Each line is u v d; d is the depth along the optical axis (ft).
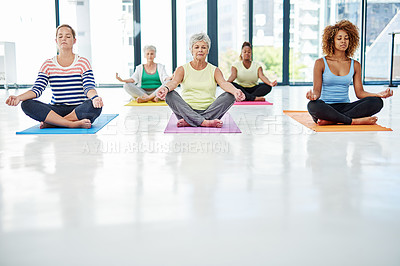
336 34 11.89
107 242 4.17
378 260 3.80
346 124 11.51
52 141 9.48
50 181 6.27
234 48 32.89
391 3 33.53
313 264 3.74
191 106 11.87
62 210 5.05
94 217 4.82
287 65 33.30
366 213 4.91
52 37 31.58
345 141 9.25
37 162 7.47
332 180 6.23
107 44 31.91
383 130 10.61
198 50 11.66
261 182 6.14
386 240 4.20
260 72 20.03
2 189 5.90
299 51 33.30
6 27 31.12
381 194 5.58
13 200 5.43
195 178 6.36
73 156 7.92
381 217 4.79
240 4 32.55
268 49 33.06
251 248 4.03
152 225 4.58
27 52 31.50
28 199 5.46
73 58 11.85
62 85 11.73
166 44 32.40
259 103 18.58
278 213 4.91
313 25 33.17
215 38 32.55
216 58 32.73
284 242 4.16
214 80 12.02
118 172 6.75
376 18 33.63
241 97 11.39
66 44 11.62
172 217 4.80
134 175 6.56
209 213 4.92
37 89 11.48
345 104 12.00
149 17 32.04
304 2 32.91
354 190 5.76
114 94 25.41
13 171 6.86
